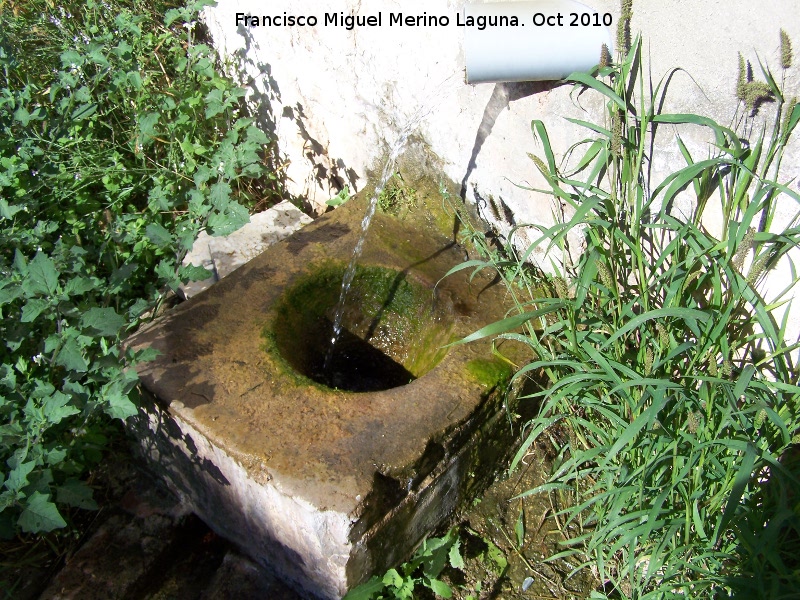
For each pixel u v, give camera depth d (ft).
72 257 9.03
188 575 8.56
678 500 7.11
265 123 13.42
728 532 6.92
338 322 9.95
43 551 8.43
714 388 6.18
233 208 9.48
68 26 13.20
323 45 10.95
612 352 7.60
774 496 6.33
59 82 11.87
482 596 7.99
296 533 7.32
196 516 8.88
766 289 7.07
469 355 8.42
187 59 12.37
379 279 9.69
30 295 7.65
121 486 9.02
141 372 8.00
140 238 10.59
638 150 7.41
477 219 10.14
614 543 7.33
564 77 7.54
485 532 8.54
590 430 8.02
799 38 5.91
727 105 6.65
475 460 8.34
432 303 9.42
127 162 12.00
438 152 10.10
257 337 8.51
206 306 8.90
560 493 8.41
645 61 7.09
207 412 7.60
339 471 7.06
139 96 11.91
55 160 11.05
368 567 7.47
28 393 8.05
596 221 7.02
